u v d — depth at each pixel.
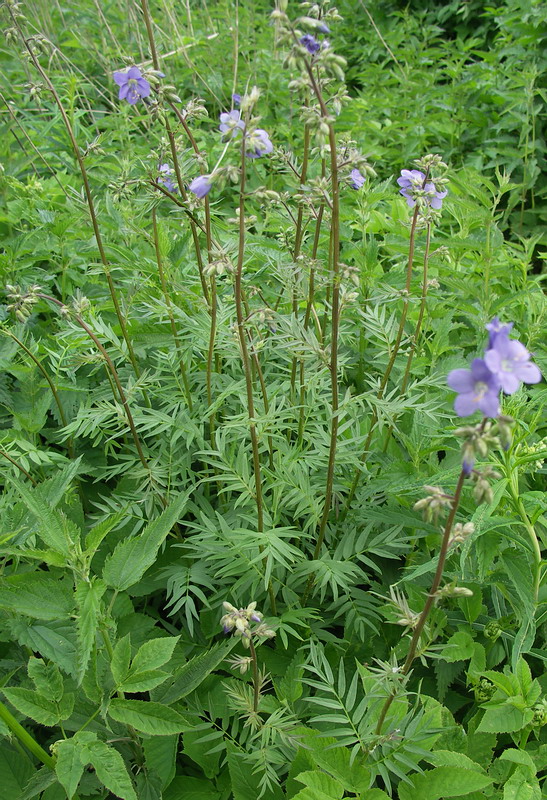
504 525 0.53
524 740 0.53
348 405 0.60
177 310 0.71
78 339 0.71
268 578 0.54
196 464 0.79
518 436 0.56
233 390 0.63
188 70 1.38
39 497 0.47
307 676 0.63
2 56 1.59
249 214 1.07
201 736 0.58
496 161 1.49
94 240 0.91
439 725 0.51
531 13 1.52
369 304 0.85
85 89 1.49
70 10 1.67
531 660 0.64
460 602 0.62
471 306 0.86
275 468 0.64
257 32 1.92
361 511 0.65
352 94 1.98
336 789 0.47
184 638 0.66
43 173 1.23
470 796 0.51
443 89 1.61
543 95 1.41
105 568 0.49
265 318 0.53
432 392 0.80
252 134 0.47
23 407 0.79
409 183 0.66
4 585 0.53
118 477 0.81
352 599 0.67
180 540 0.70
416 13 2.15
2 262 0.89
